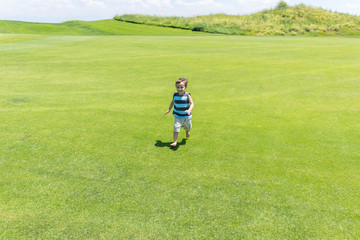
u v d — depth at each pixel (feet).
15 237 8.56
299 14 173.37
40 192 10.82
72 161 13.29
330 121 19.25
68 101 23.35
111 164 13.09
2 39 74.33
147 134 16.87
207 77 34.19
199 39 86.17
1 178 11.69
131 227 9.07
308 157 14.01
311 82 31.45
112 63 42.75
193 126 18.35
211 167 12.98
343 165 13.19
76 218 9.46
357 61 46.03
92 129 17.39
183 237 8.70
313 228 9.14
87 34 114.32
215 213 9.82
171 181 11.76
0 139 15.51
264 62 45.29
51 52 52.80
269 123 18.92
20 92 25.73
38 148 14.55
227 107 22.54
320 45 72.38
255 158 13.88
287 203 10.39
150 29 137.39
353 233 8.90
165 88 28.68
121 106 22.38
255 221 9.45
